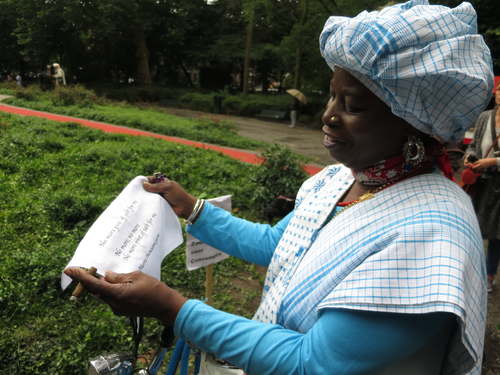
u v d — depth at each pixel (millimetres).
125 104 21891
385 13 913
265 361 906
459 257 807
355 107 939
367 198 999
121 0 25672
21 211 4977
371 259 858
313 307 958
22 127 10391
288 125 20953
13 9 29984
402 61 833
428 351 870
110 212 1228
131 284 977
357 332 832
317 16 19094
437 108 870
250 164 8898
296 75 21969
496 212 3592
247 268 4414
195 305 974
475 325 800
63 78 28469
